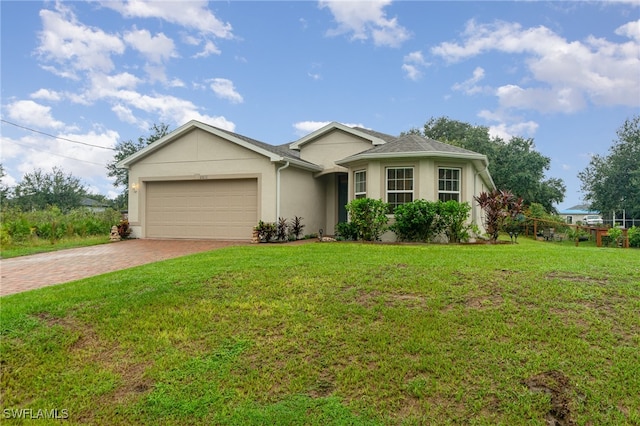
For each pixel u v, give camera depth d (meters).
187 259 8.62
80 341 4.64
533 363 3.81
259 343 4.43
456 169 13.57
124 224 15.88
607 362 3.80
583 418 3.19
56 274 8.40
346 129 16.98
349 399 3.53
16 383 3.97
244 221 14.78
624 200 37.34
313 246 10.41
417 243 11.94
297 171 15.77
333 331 4.56
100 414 3.53
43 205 38.78
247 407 3.49
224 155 14.89
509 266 6.79
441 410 3.35
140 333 4.73
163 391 3.75
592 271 6.31
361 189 14.43
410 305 5.11
